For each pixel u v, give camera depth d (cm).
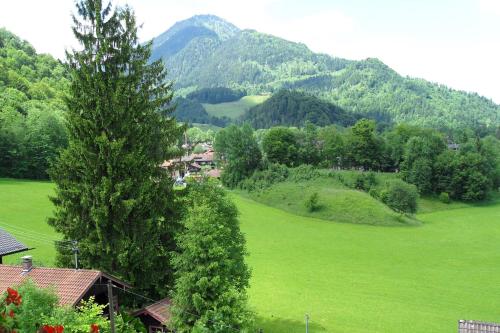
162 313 3547
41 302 2000
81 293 2964
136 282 3994
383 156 16762
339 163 16612
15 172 12225
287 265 7356
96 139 3816
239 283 3578
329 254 8200
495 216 12694
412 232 10369
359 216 11100
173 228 4156
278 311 5212
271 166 13925
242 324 3144
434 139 15538
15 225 7394
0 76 15288
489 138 19112
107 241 3881
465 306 5631
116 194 3769
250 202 12419
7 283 3111
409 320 5056
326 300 5684
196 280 3256
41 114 13038
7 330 1315
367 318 5081
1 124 12269
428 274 7106
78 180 4003
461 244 9300
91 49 4081
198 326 2989
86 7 4084
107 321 2631
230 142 14138
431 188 14675
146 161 4044
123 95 3941
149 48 4319
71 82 4112
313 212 11362
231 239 3838
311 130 16588
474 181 14412
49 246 6425
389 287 6369
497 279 6875
